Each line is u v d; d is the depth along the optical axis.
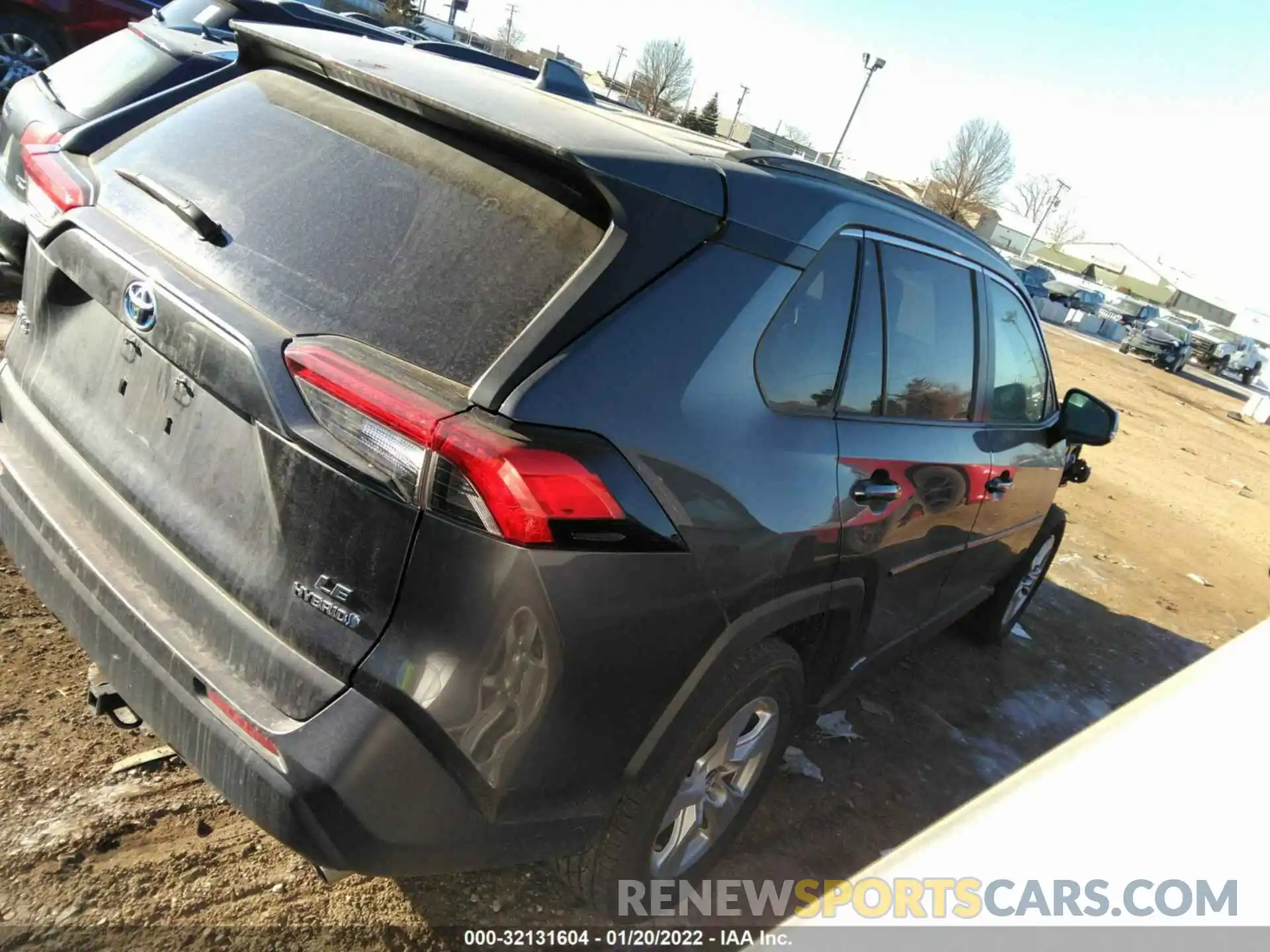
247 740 1.71
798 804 3.14
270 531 1.77
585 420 1.73
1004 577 4.55
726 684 2.16
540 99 2.17
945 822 1.11
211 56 5.14
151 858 2.23
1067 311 41.94
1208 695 0.94
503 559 1.63
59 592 2.04
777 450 2.18
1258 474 15.55
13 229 4.30
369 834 1.67
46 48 8.27
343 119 2.16
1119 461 12.26
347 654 1.68
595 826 1.98
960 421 3.19
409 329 1.77
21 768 2.37
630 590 1.80
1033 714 4.36
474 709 1.68
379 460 1.65
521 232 1.87
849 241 2.44
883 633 3.11
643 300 1.85
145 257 2.01
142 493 1.98
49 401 2.29
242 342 1.78
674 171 1.95
